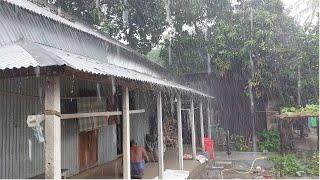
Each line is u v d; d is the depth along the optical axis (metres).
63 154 10.16
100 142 12.91
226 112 22.89
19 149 8.09
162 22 23.50
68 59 6.60
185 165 13.83
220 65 22.06
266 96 22.27
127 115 8.66
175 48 24.38
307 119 25.20
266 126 22.20
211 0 23.75
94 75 6.29
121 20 23.20
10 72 5.32
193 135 15.18
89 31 12.51
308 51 21.11
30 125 5.37
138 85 8.55
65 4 21.23
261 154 19.25
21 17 8.34
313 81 20.92
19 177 8.05
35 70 5.20
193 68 24.17
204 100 19.56
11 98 7.85
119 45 14.76
